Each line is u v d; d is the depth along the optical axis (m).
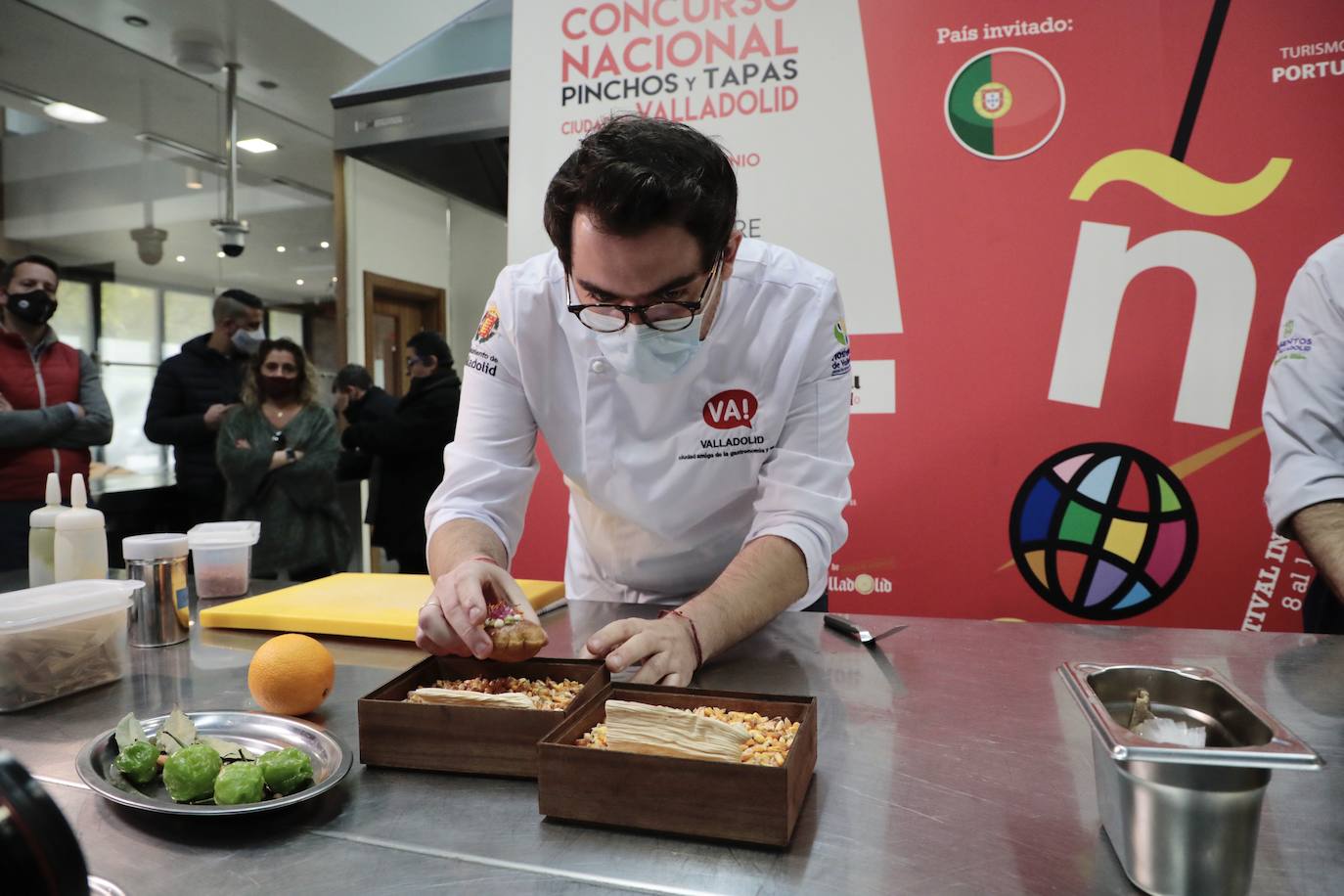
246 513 3.30
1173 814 0.54
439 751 0.79
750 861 0.62
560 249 0.97
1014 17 2.06
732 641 1.06
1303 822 0.67
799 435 1.29
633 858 0.63
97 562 1.30
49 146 5.27
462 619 0.91
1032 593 2.14
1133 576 2.08
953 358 2.15
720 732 0.69
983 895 0.57
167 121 4.94
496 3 2.98
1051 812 0.70
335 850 0.65
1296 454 1.40
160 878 0.61
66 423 3.06
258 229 6.32
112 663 1.06
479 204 3.69
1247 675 1.02
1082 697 0.62
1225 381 2.00
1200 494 2.03
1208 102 1.97
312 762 0.80
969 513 2.17
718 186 0.92
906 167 2.15
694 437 1.30
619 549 1.50
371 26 4.02
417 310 4.76
